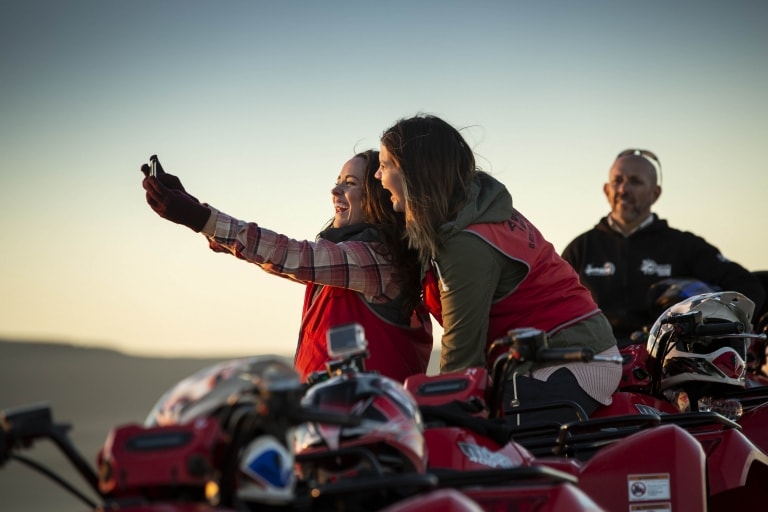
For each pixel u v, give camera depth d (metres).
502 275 7.93
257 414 4.71
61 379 87.50
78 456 5.07
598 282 12.76
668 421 7.71
